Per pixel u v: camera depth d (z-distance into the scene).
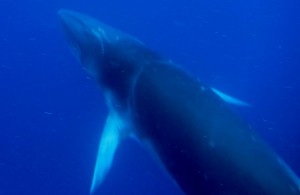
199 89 6.91
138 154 17.86
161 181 18.02
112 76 8.27
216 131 6.20
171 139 6.62
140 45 8.45
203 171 6.13
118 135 8.27
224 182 5.85
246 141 6.05
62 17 9.96
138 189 18.22
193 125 6.38
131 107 7.68
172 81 7.14
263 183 5.56
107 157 8.25
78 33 9.39
